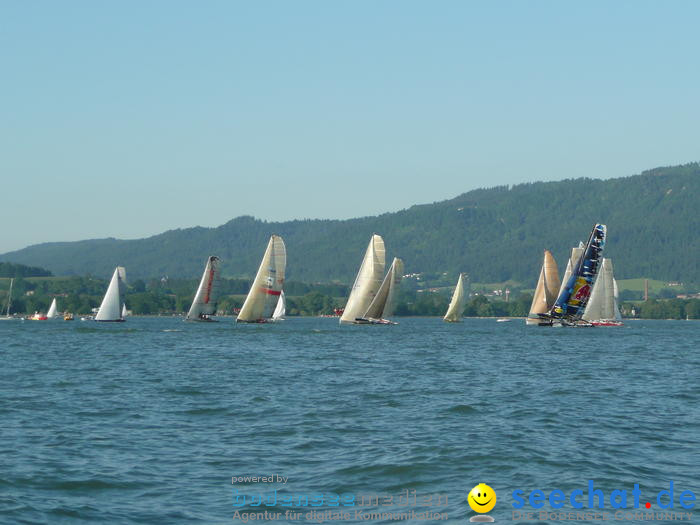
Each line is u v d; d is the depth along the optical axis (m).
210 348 112.06
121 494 29.38
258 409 49.16
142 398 54.31
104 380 66.38
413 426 43.12
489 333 177.75
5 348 113.75
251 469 33.16
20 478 31.03
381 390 59.47
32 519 26.16
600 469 33.28
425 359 92.81
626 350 115.44
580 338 154.00
